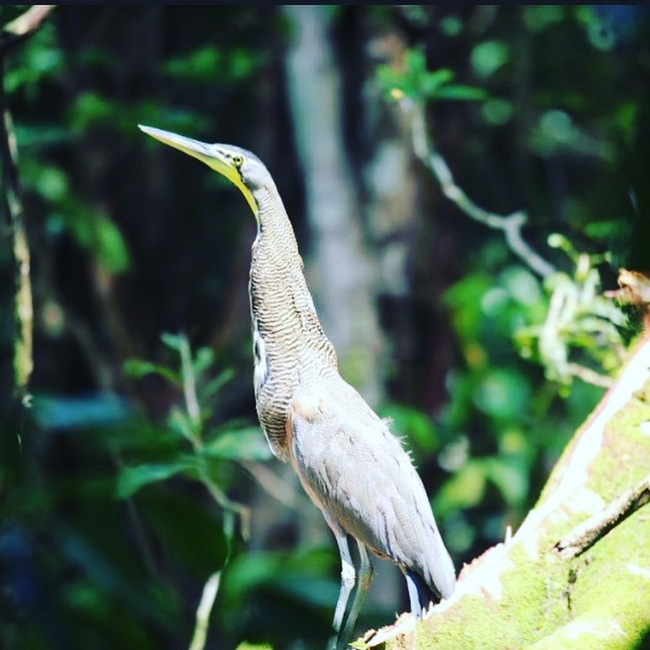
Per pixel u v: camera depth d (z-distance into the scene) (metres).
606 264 9.09
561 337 8.77
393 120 15.35
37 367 15.88
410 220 15.66
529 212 16.58
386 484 6.02
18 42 6.88
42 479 5.71
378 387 15.30
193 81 15.76
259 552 14.05
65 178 15.25
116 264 14.98
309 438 6.11
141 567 5.27
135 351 16.30
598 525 5.64
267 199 6.27
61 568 5.43
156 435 6.75
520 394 14.16
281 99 16.25
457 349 15.89
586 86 16.34
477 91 9.88
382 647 5.89
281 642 5.63
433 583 5.94
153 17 16.25
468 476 13.90
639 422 6.62
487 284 14.68
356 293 15.45
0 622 5.19
